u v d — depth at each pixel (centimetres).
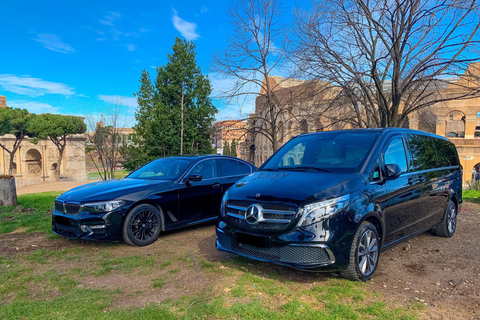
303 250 352
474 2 991
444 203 575
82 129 5788
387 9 1052
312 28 1218
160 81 2352
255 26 1413
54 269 447
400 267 448
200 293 364
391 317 308
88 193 548
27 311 322
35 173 6569
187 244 556
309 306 329
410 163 496
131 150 2136
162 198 581
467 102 3616
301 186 384
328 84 1356
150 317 305
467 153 3650
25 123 5216
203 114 2339
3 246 551
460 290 374
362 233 380
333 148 476
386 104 1191
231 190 436
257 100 2141
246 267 442
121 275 424
